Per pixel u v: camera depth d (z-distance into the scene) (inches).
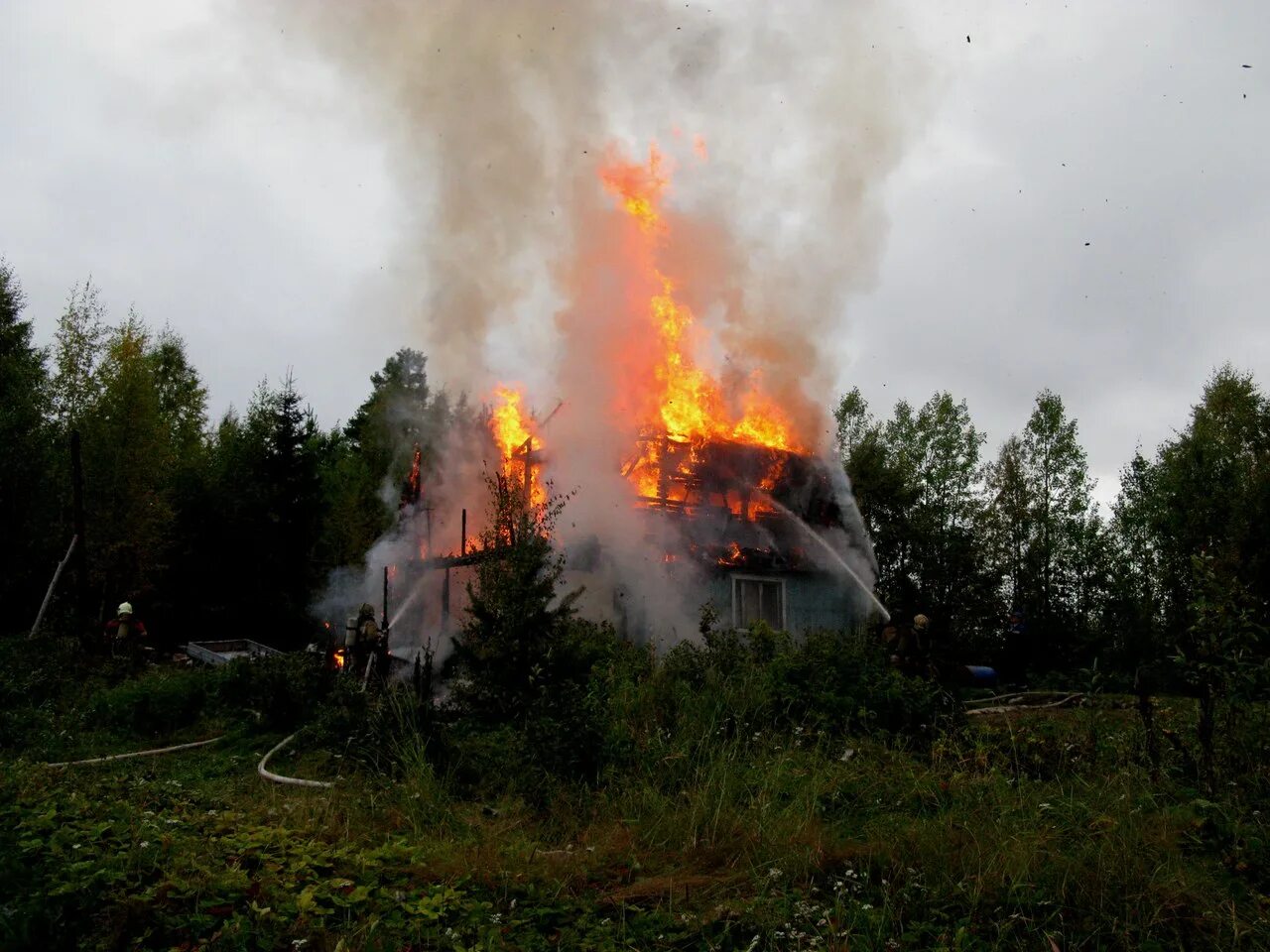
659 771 301.1
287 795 313.0
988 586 1011.9
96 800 276.8
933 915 196.5
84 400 1107.3
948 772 304.7
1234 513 1026.1
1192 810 252.1
